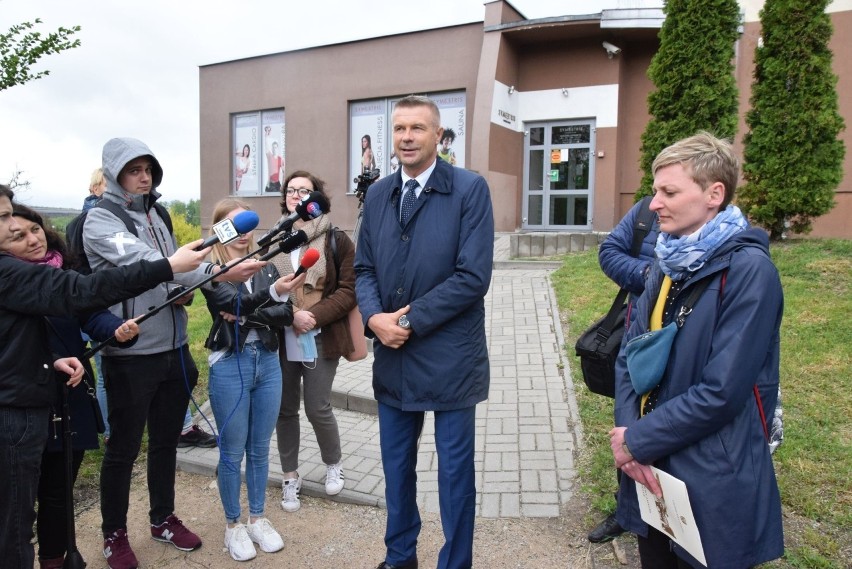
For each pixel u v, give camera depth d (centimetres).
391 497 285
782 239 819
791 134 762
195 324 780
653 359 195
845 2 1006
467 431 274
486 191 273
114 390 299
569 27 1190
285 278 300
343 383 539
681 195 191
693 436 182
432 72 1338
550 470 384
